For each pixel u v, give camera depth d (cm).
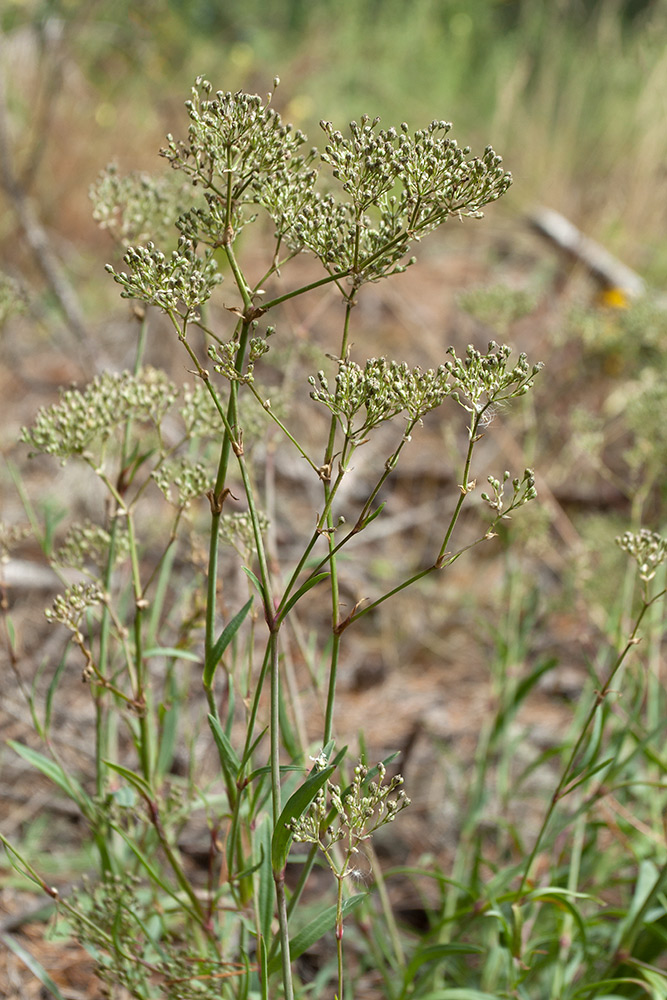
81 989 206
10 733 265
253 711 134
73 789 170
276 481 390
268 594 123
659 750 230
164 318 434
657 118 650
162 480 154
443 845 257
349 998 199
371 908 197
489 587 352
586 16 844
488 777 276
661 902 182
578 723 241
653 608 224
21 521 347
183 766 250
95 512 359
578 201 651
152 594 305
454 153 120
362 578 357
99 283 505
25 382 434
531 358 417
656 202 603
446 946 164
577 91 715
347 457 121
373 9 865
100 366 400
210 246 128
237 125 120
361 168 121
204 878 231
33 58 587
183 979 154
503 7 956
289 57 742
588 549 258
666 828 220
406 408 121
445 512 386
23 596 322
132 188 175
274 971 142
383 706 307
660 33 700
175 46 685
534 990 205
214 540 129
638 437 229
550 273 563
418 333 505
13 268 482
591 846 208
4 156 437
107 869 172
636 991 182
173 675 184
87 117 574
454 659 330
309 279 528
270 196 124
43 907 220
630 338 286
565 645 326
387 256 124
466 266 607
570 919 182
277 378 412
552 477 385
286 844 125
